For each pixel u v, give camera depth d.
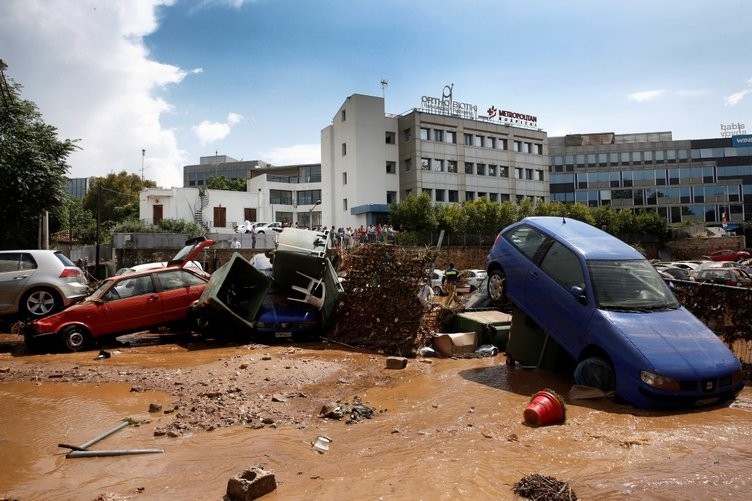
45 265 12.59
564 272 7.99
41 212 17.55
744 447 5.02
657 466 4.52
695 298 9.32
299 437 5.62
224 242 33.47
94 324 11.17
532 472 4.40
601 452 4.89
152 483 4.44
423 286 11.98
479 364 9.71
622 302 7.32
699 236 59.47
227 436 5.65
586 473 4.36
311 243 12.87
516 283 8.93
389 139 53.06
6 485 4.43
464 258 42.38
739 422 5.89
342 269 13.12
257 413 6.47
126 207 62.59
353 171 50.97
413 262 11.71
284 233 13.09
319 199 65.00
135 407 6.77
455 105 55.84
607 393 6.82
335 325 12.32
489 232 45.31
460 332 11.87
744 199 85.00
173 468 4.76
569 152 86.75
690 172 85.62
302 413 6.58
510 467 4.51
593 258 7.78
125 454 5.11
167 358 10.07
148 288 12.03
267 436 5.63
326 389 7.82
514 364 9.41
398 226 44.62
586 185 86.25
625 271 7.72
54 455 5.12
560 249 8.23
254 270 12.45
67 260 13.20
